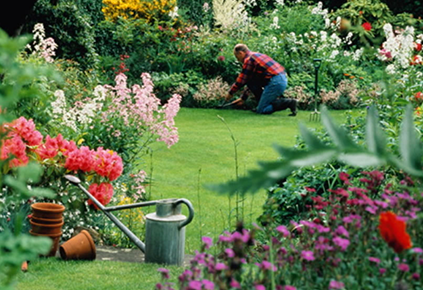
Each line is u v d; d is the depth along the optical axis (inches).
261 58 514.6
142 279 152.9
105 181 198.2
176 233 174.4
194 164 346.6
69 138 239.5
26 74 37.4
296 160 26.2
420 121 185.9
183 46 622.5
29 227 179.2
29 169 38.9
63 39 477.1
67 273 155.8
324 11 724.0
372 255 83.7
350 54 641.6
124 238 205.3
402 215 85.7
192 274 81.0
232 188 25.5
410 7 790.5
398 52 274.5
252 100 558.9
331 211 103.7
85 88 410.9
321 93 570.6
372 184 107.3
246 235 75.2
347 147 28.3
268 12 802.2
